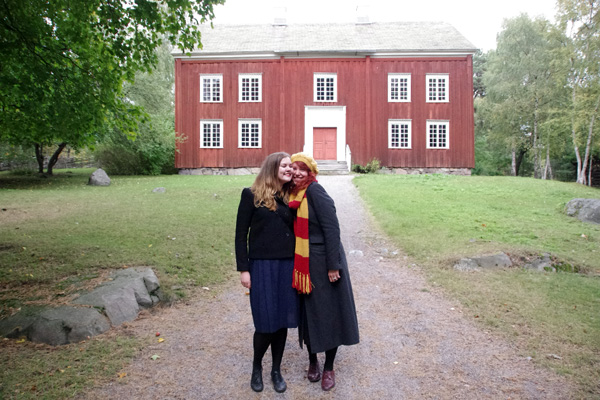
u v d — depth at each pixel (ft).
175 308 16.35
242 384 10.73
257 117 79.61
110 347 12.48
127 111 25.26
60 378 10.56
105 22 21.68
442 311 15.79
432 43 79.92
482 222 31.78
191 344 13.11
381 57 78.43
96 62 23.40
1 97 22.70
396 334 13.89
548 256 22.20
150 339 13.32
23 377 10.52
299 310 10.18
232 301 17.21
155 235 26.84
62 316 13.38
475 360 11.84
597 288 18.02
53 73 21.97
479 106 124.67
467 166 78.28
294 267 9.98
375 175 66.44
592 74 79.20
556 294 17.12
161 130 77.10
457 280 19.33
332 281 10.07
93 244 23.88
